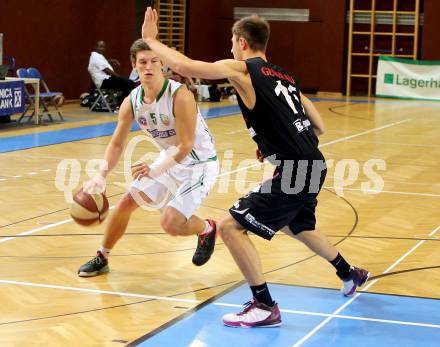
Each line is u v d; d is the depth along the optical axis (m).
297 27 42.72
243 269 8.47
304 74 42.97
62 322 8.48
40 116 28.55
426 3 40.25
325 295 9.64
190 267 10.82
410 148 23.22
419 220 14.03
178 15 40.59
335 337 8.19
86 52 34.25
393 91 40.91
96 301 9.26
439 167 20.02
